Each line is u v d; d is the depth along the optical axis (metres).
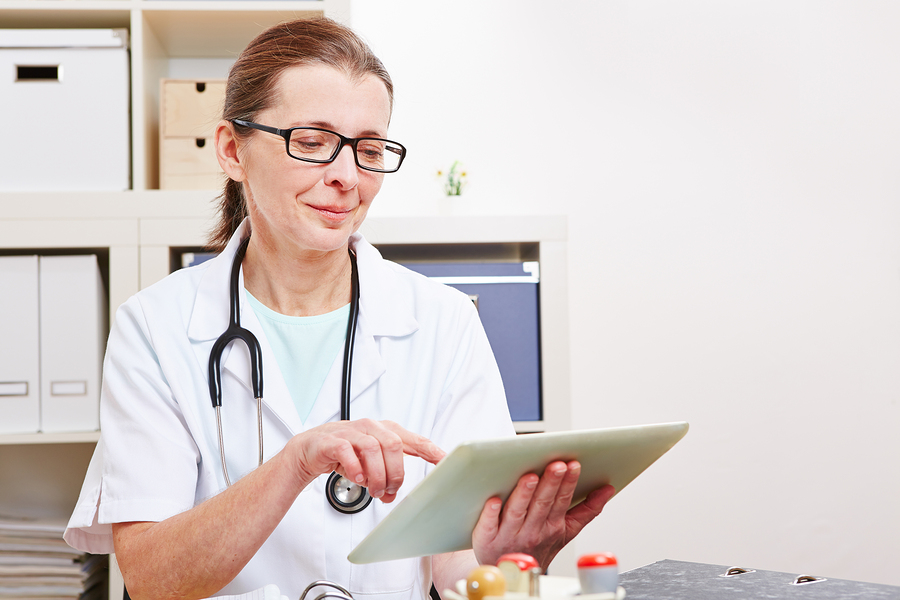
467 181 2.02
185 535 0.78
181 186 1.73
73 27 1.81
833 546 2.21
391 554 0.63
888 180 2.29
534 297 1.75
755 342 2.23
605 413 2.19
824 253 2.26
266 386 0.99
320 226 0.92
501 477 0.59
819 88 2.29
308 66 0.90
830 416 2.24
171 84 1.73
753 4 2.28
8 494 1.90
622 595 0.48
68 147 1.69
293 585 0.93
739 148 2.26
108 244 1.63
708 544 2.19
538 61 2.21
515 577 0.48
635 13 2.25
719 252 2.24
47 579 1.59
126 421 0.94
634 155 2.23
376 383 1.04
